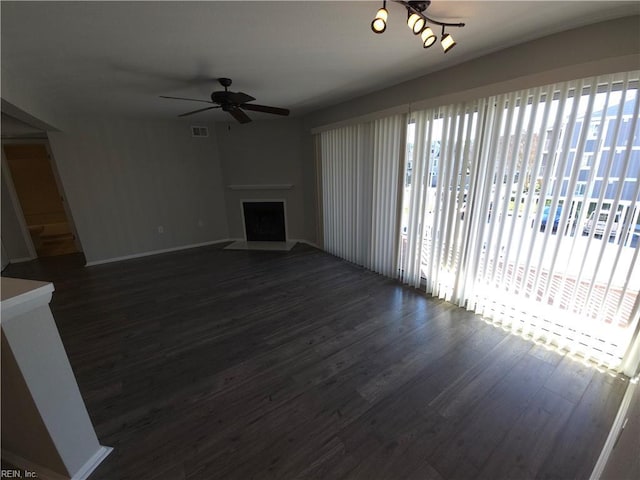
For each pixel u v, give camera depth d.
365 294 3.41
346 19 1.79
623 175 1.86
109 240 4.98
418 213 3.30
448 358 2.27
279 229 5.91
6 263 4.85
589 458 1.50
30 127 4.32
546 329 2.40
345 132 4.12
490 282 2.72
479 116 2.51
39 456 1.43
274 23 1.83
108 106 3.96
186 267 4.59
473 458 1.51
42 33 1.85
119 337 2.65
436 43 2.16
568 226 2.16
